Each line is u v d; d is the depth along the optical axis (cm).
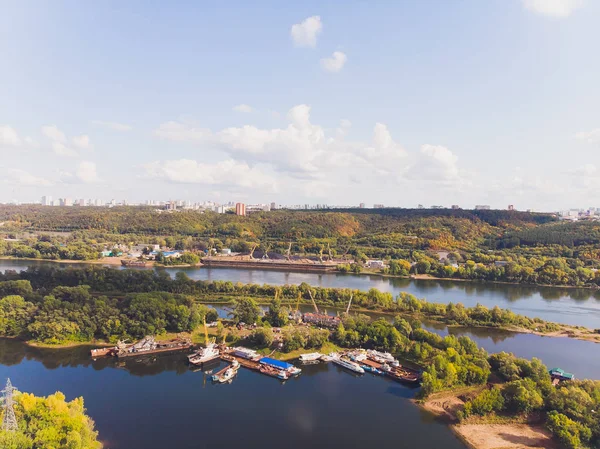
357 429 13988
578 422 13325
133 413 14788
